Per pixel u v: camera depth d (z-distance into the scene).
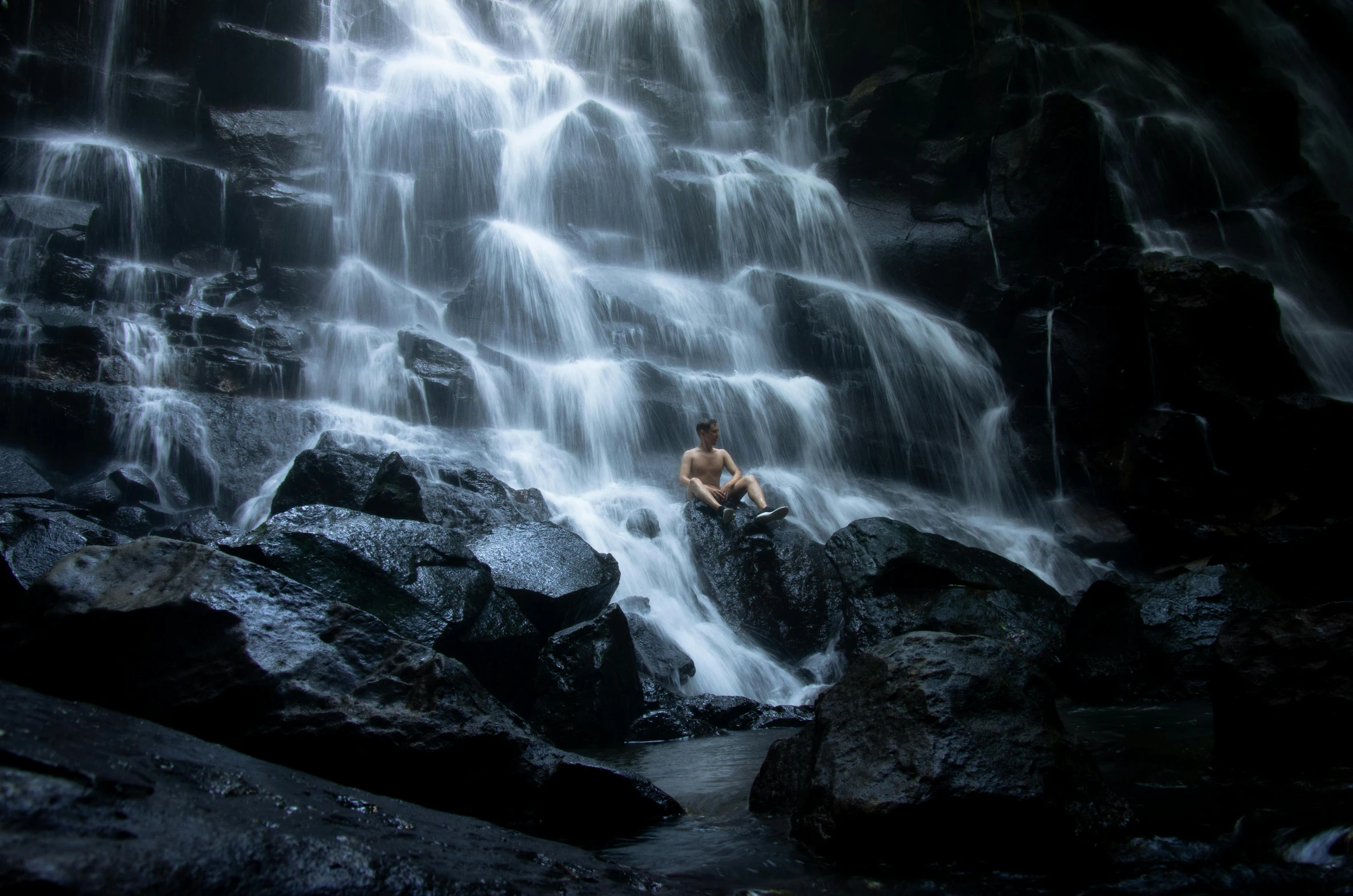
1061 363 14.72
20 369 11.43
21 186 14.47
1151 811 3.73
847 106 19.66
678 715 6.86
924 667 3.65
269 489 11.04
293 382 13.28
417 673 4.23
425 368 13.52
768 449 14.66
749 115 21.70
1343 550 9.31
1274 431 12.56
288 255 15.51
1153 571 13.09
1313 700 4.30
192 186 15.45
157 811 2.22
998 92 18.62
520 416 14.00
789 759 4.11
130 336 12.49
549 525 7.65
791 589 9.77
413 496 7.44
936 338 16.08
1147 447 13.15
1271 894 2.80
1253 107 20.33
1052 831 3.25
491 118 19.38
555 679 6.39
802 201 18.14
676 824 3.92
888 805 3.25
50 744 2.43
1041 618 8.66
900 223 17.91
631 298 16.09
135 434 11.05
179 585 4.27
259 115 16.94
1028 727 3.52
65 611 4.13
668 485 13.09
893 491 14.69
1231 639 4.62
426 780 3.97
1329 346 16.30
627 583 9.80
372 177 16.78
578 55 23.08
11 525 7.21
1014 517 14.93
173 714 3.98
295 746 3.90
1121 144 18.41
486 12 22.92
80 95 16.58
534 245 16.84
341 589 5.74
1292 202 18.53
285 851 2.24
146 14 17.84
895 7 20.31
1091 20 22.33
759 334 16.95
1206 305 13.16
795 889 2.98
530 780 4.05
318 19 19.20
